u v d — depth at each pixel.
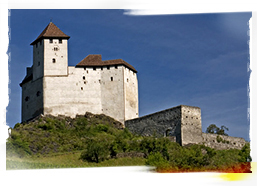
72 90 136.38
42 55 136.75
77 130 130.75
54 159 112.06
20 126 128.25
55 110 134.00
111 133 131.88
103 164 107.81
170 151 112.69
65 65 137.00
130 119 137.12
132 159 110.25
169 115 126.44
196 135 124.12
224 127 134.88
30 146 118.44
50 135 125.94
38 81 136.38
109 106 138.25
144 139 116.94
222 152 115.94
